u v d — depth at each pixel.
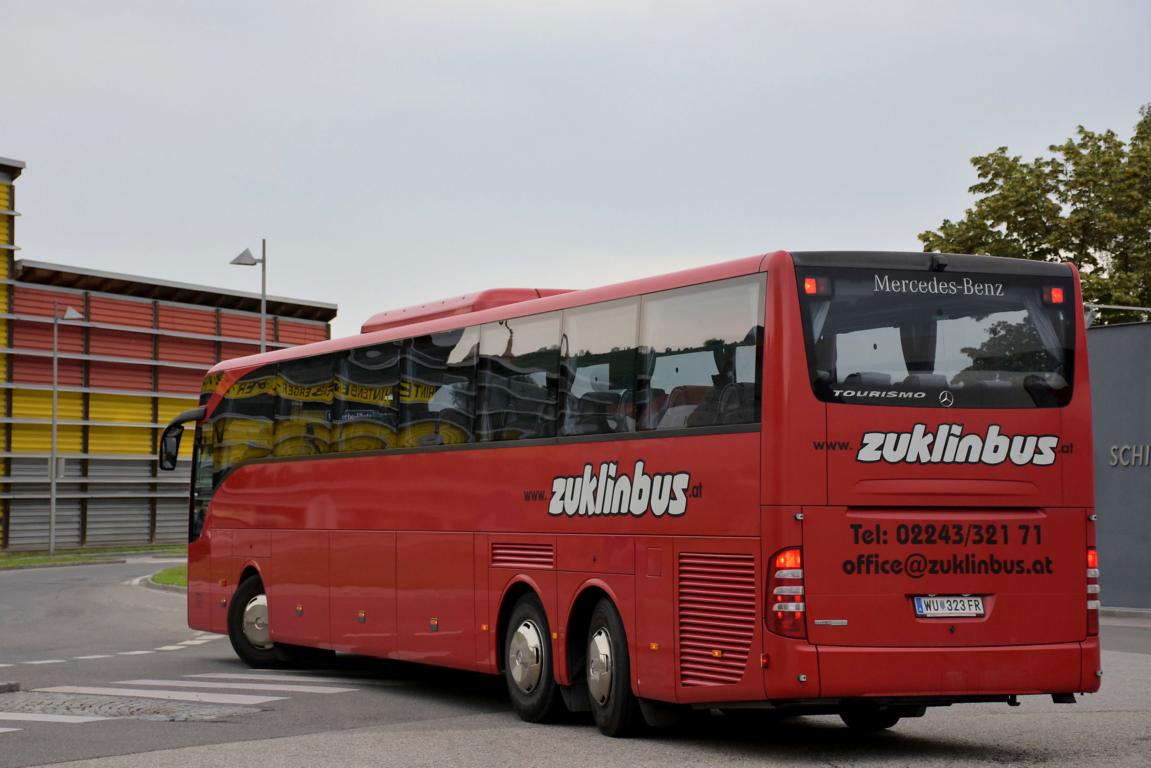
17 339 67.12
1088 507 10.13
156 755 10.02
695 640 10.31
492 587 13.02
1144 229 50.31
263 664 18.11
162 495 73.44
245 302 76.75
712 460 10.24
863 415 9.73
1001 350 10.09
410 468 14.61
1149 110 64.06
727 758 9.86
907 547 9.70
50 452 68.56
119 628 25.56
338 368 16.33
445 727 11.80
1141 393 30.41
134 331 71.62
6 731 11.37
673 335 10.85
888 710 11.48
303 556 16.81
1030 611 9.90
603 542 11.43
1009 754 10.00
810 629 9.49
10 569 51.97
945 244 52.12
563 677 11.84
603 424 11.58
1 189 66.44
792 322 9.75
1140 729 11.38
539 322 12.63
